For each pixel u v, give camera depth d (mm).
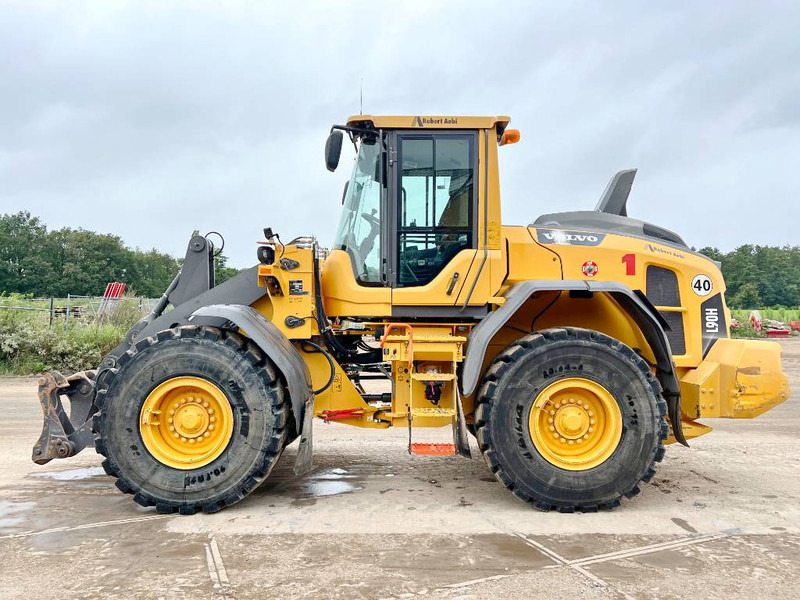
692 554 3053
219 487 3686
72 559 2965
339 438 6223
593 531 3404
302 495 4164
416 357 4250
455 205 4398
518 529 3436
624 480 3754
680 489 4328
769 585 2674
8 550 3088
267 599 2521
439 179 4395
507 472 3764
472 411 4289
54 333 11523
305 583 2682
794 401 8812
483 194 4379
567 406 3887
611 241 4641
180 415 3775
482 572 2814
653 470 3793
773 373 4254
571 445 3895
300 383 3955
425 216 4387
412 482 4527
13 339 11031
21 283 65625
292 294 4398
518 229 4609
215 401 3781
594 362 3812
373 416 4480
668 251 4680
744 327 23500
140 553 3047
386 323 4422
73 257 68125
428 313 4367
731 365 4281
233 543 3195
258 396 3727
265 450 3707
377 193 4434
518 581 2713
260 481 3752
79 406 4477
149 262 75312
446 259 4406
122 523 3531
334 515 3701
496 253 4359
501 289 4434
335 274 4453
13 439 5898
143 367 3727
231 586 2648
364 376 4984
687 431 4355
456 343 4203
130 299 14531
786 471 4859
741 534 3363
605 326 4555
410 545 3172
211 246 4812
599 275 4578
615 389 3801
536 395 3791
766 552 3082
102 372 4480
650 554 3051
